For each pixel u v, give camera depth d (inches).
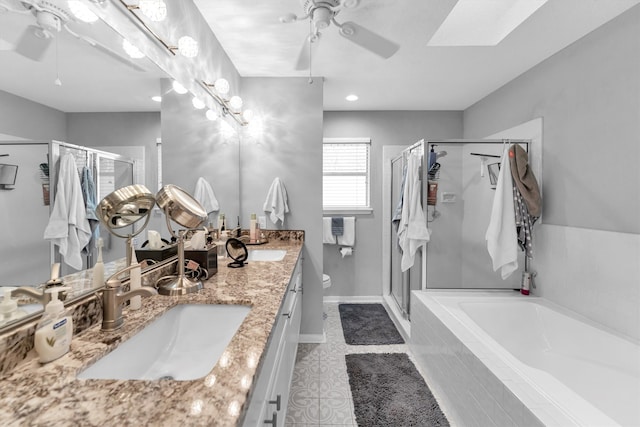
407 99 133.0
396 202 137.5
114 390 24.2
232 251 73.3
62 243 35.6
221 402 22.5
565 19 73.7
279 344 48.5
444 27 88.0
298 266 88.2
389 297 145.9
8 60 29.8
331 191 150.4
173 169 65.6
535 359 84.3
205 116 82.6
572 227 84.6
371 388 82.0
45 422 20.5
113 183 45.8
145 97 54.2
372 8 71.4
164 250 57.9
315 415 71.5
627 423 64.1
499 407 53.0
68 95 37.1
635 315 68.2
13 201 29.8
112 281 36.0
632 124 68.9
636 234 68.2
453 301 93.5
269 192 109.2
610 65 73.7
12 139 29.9
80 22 38.8
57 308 29.5
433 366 83.9
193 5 71.4
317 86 110.1
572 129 84.9
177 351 42.1
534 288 98.6
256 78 110.1
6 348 27.1
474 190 107.0
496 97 120.9
